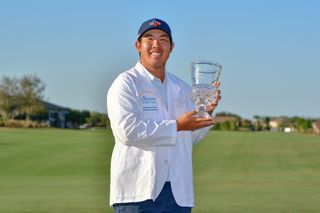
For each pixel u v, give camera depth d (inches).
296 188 759.1
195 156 1544.0
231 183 858.8
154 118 169.2
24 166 1234.0
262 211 470.6
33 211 456.4
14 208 476.7
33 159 1381.6
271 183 855.7
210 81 166.9
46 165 1256.8
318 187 777.6
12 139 2108.8
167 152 167.3
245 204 531.2
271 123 4800.7
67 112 4813.0
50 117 4697.3
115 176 166.7
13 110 4175.7
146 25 169.0
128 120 161.8
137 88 168.6
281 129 4746.6
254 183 855.7
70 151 1611.7
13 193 653.9
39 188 739.4
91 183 849.5
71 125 4817.9
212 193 679.7
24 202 529.3
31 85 4153.5
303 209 489.4
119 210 166.9
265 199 584.1
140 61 175.9
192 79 168.6
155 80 171.8
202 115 165.3
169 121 162.6
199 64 166.4
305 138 2460.6
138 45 173.2
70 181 901.2
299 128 4207.7
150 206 165.6
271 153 1648.6
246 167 1259.8
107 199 570.9
